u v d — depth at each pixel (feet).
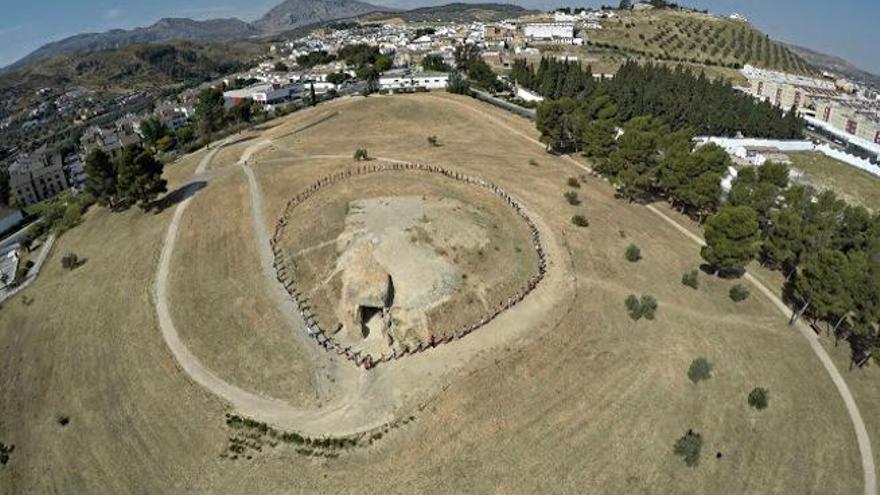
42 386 215.72
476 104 588.09
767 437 191.42
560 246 286.25
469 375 201.77
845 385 221.87
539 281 254.88
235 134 509.35
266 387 201.57
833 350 240.12
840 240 287.28
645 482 170.60
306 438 180.24
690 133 396.37
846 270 229.25
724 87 634.84
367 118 509.35
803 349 238.68
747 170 350.64
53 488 174.50
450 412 188.03
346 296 227.61
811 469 182.60
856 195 470.80
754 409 201.57
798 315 255.09
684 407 197.67
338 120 505.25
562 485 167.43
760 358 228.22
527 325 226.79
